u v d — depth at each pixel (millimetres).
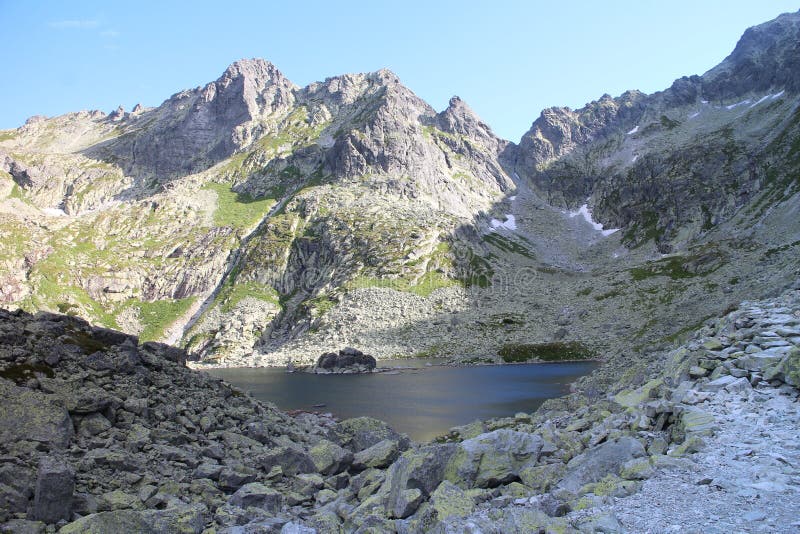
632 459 17344
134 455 24250
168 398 31719
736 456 16109
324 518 19797
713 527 11945
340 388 96500
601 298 185625
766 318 28609
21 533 17328
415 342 169875
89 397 25828
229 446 29484
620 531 12289
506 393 83562
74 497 19578
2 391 23844
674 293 167875
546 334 163125
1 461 20266
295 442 33688
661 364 34531
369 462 29281
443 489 17234
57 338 31609
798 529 11328
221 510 21344
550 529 12883
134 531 17672
